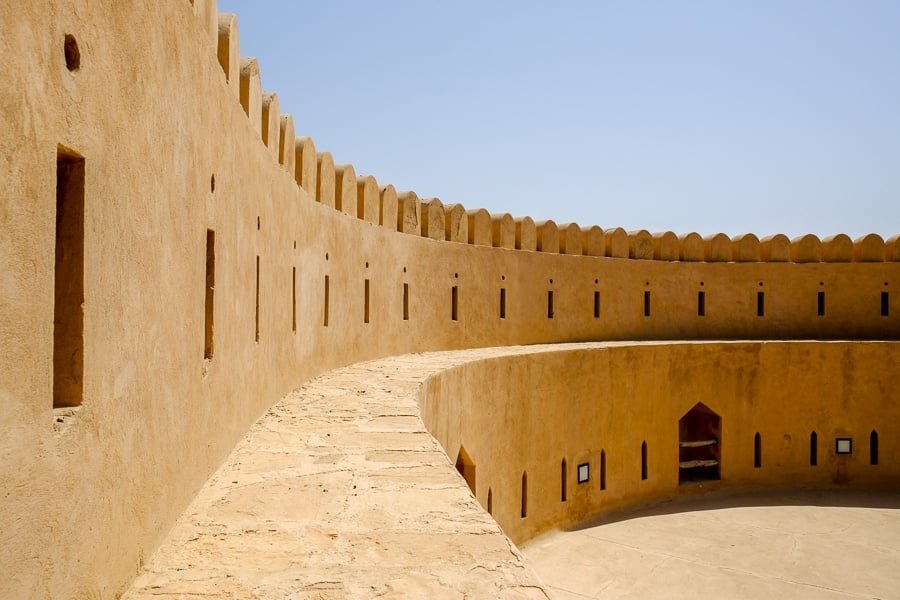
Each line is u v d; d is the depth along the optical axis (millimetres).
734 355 17078
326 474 4789
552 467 13602
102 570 2568
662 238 19125
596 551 12828
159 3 3242
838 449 17422
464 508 4082
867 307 19516
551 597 2930
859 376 17500
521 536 12586
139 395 3006
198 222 4184
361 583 3051
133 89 2867
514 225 16750
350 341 11586
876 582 11547
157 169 3240
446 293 15094
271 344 7332
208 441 4566
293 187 8656
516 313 16547
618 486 15281
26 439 1956
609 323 18172
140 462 3037
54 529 2137
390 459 5211
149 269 3137
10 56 1848
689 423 18297
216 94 4750
